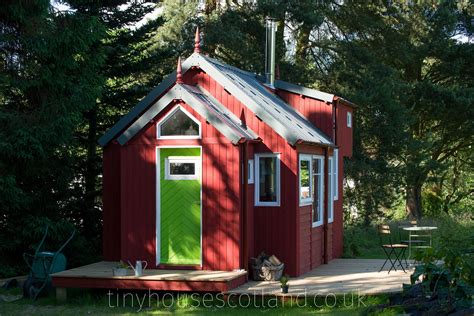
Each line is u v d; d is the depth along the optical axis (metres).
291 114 16.17
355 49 26.73
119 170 15.25
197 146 13.40
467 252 9.85
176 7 26.83
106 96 19.30
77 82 16.95
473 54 29.17
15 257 16.69
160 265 13.58
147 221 13.70
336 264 16.12
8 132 15.69
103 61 17.45
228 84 14.27
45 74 16.03
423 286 10.80
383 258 18.31
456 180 37.75
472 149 34.62
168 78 14.65
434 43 28.83
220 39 24.88
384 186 26.73
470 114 29.05
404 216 33.19
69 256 17.45
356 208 27.91
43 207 17.19
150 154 13.73
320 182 16.05
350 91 25.50
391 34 28.33
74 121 16.36
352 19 27.92
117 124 15.05
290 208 13.88
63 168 17.36
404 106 26.52
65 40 15.91
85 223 18.94
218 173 13.28
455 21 28.94
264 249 14.04
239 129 13.66
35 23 15.71
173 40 26.27
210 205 13.34
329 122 17.05
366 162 26.16
